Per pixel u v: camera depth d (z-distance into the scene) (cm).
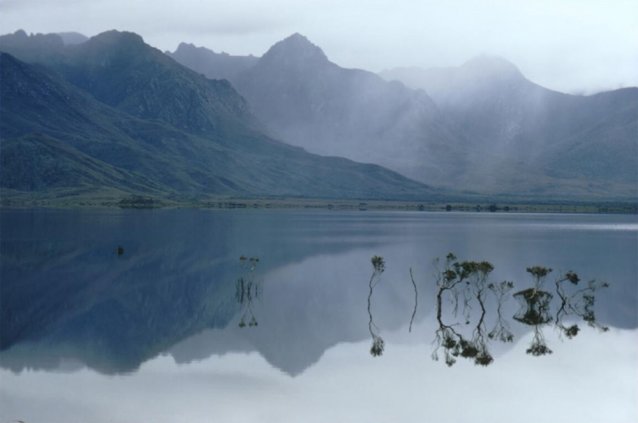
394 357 5409
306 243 14612
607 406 4319
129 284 8919
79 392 4500
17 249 12375
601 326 6525
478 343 5850
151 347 5684
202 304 7606
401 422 4031
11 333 6147
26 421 4000
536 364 5197
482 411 4219
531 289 7412
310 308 7394
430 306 7531
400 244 14675
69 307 7356
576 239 16525
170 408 4212
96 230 16900
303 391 4544
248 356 5416
